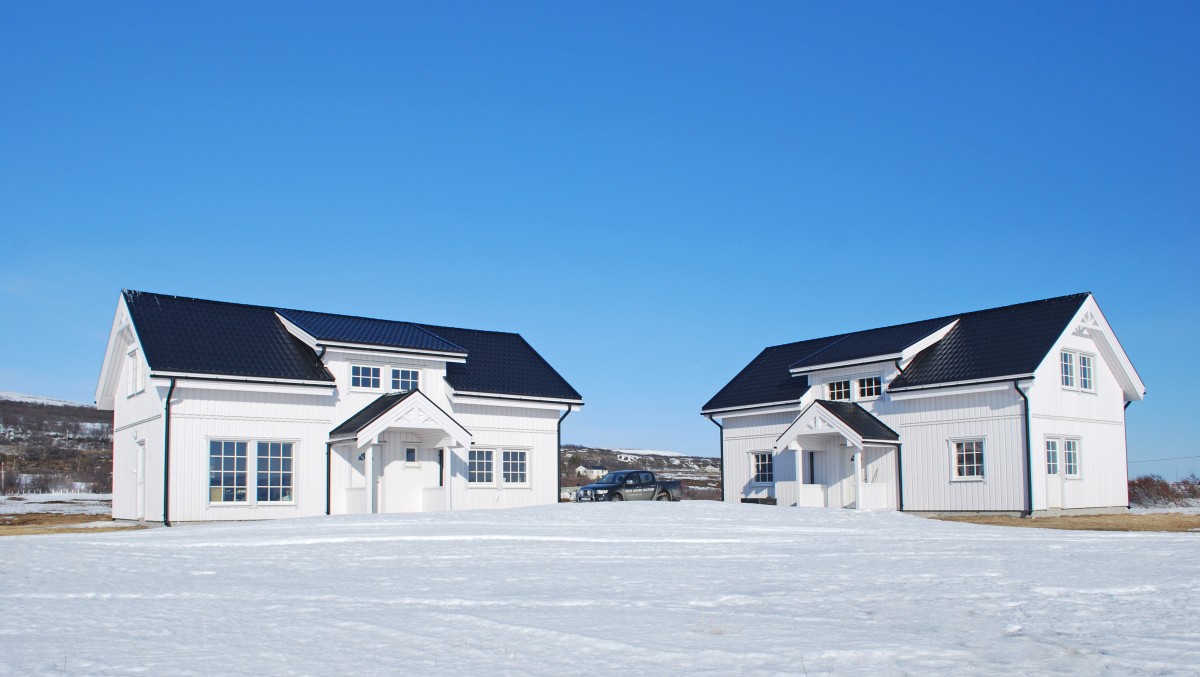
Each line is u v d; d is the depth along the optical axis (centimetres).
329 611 842
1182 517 2816
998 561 1314
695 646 682
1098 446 3075
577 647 679
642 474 3338
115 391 3073
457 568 1195
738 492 3622
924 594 961
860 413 3178
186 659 646
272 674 602
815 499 3209
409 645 689
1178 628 771
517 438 3200
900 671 611
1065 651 674
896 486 3098
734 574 1136
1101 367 3138
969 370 2931
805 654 657
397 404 2711
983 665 630
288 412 2728
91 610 859
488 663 630
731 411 3606
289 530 1886
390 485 2859
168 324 2684
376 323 3155
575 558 1327
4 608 874
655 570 1177
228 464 2616
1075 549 1525
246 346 2747
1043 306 3056
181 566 1227
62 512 3266
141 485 2745
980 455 2902
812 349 3697
